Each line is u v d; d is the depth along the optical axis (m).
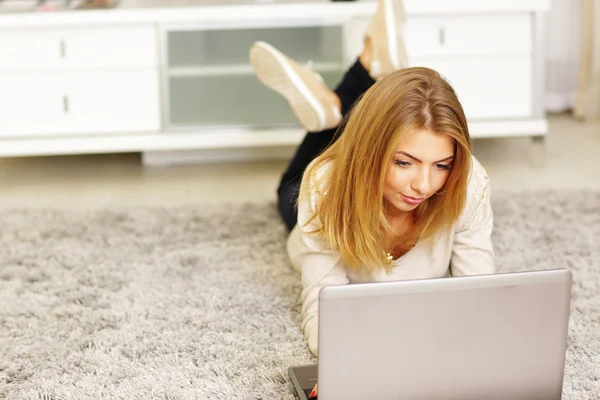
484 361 1.12
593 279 1.76
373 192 1.28
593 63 3.24
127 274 1.82
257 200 2.40
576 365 1.41
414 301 1.07
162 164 2.82
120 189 2.55
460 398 1.13
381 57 2.03
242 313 1.63
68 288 1.75
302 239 1.46
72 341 1.53
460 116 1.24
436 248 1.45
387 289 1.07
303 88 2.01
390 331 1.08
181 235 2.06
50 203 2.42
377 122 1.24
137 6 2.66
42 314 1.64
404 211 1.42
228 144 2.63
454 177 1.29
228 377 1.39
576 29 3.36
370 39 2.07
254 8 2.56
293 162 2.11
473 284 1.08
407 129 1.21
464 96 2.64
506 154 2.85
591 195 2.30
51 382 1.39
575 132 3.13
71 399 1.33
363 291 1.07
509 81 2.63
